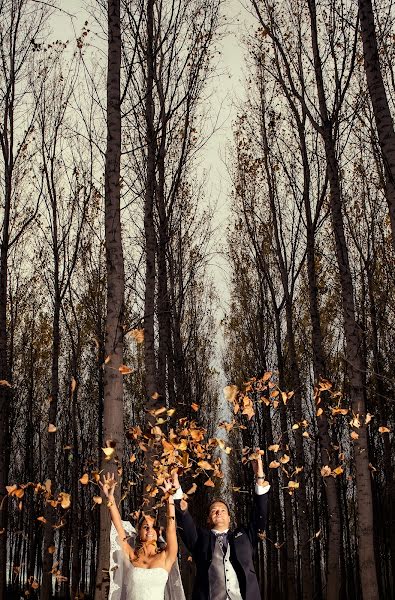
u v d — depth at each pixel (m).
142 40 12.72
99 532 6.51
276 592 24.56
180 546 15.31
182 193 18.16
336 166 11.85
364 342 18.53
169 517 5.91
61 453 24.69
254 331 22.98
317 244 17.22
